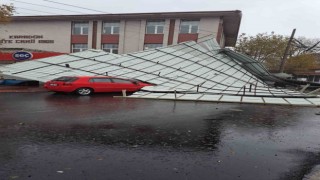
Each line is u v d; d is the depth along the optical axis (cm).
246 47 4641
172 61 2714
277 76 3153
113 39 3391
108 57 2520
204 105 1370
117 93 1830
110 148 589
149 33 3303
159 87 2092
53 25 3594
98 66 2366
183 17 3153
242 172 477
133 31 3338
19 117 905
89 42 3450
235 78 2877
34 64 2242
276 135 745
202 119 962
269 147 629
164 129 784
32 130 726
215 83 2602
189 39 3172
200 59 2925
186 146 620
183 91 2011
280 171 486
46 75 2105
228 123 898
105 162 505
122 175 450
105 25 3447
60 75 2138
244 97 1675
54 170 461
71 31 3541
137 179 436
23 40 3678
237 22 3334
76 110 1094
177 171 473
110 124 834
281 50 4491
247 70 3206
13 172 448
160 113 1078
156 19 3262
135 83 1886
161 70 2541
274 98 1642
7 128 741
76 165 486
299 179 454
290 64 4738
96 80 1736
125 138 673
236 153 579
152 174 457
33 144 600
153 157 540
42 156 526
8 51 2828
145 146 611
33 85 2167
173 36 3203
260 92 2167
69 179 428
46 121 849
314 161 542
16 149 562
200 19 3139
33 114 971
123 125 823
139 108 1209
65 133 704
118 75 2297
